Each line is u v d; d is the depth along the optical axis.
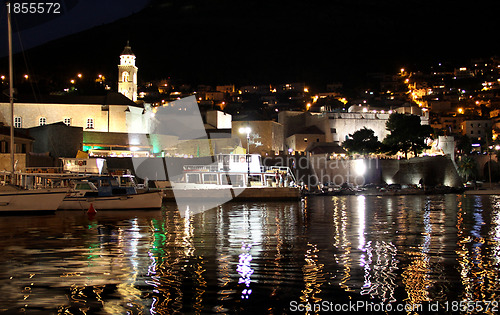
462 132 157.62
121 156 83.56
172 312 12.95
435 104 180.50
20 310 12.98
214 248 22.47
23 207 40.56
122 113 94.56
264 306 13.47
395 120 114.00
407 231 29.31
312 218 38.97
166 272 17.25
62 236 26.97
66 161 68.38
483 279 16.23
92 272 17.19
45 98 93.50
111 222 35.25
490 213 43.81
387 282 15.84
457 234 27.73
